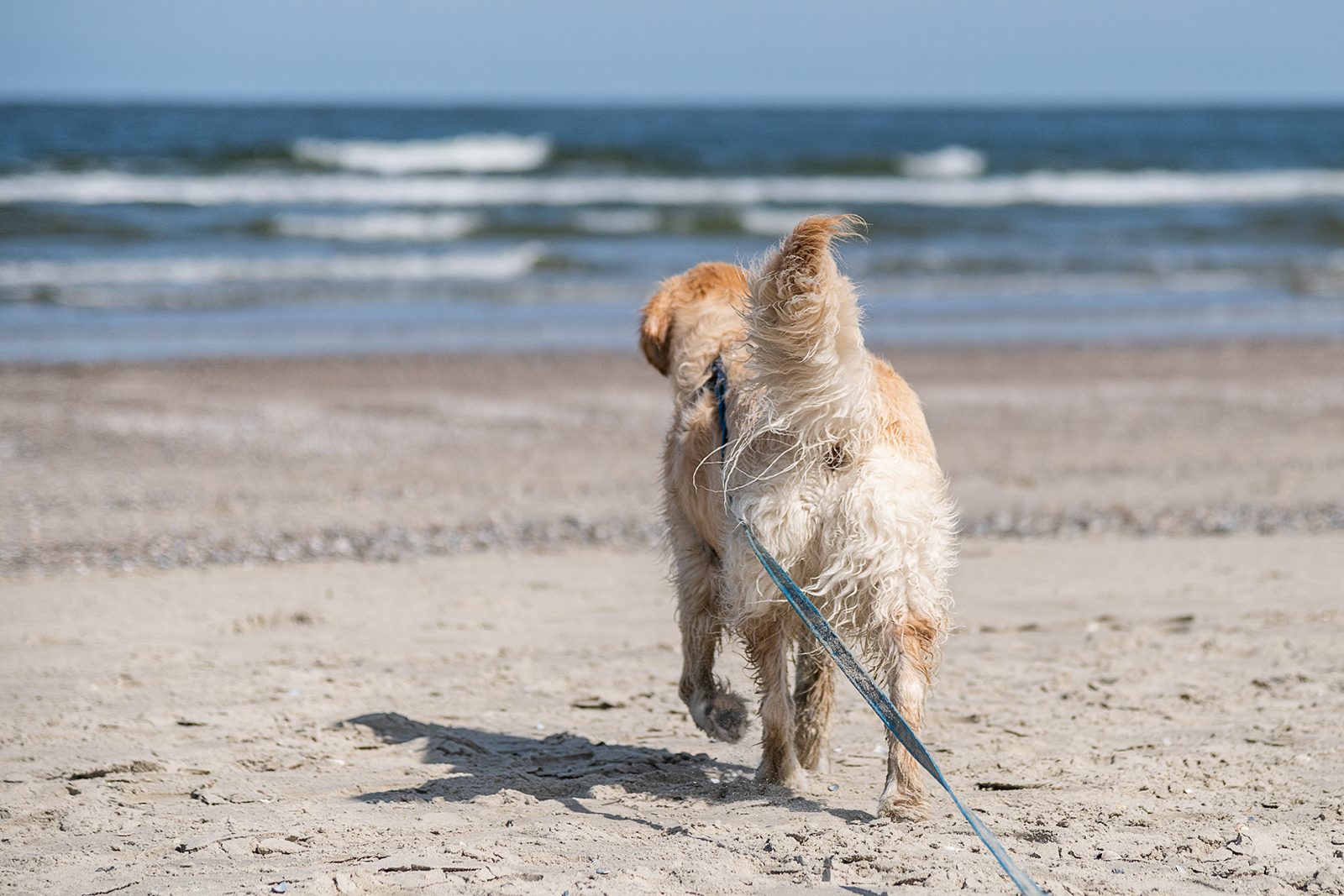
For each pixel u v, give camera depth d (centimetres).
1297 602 830
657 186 4509
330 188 4103
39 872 420
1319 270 3359
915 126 9762
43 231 3219
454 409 1666
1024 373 1978
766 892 392
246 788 516
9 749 563
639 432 1546
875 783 532
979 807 482
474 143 5188
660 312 613
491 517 1134
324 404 1683
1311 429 1559
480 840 448
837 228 451
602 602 864
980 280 3172
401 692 664
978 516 1132
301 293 2745
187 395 1723
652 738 598
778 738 509
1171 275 3278
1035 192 4878
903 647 441
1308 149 7138
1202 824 461
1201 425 1586
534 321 2492
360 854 435
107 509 1148
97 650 734
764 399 476
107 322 2345
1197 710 616
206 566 962
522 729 609
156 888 402
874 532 446
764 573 468
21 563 962
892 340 2303
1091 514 1135
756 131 8369
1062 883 395
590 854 432
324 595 875
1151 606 827
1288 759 534
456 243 3447
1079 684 664
